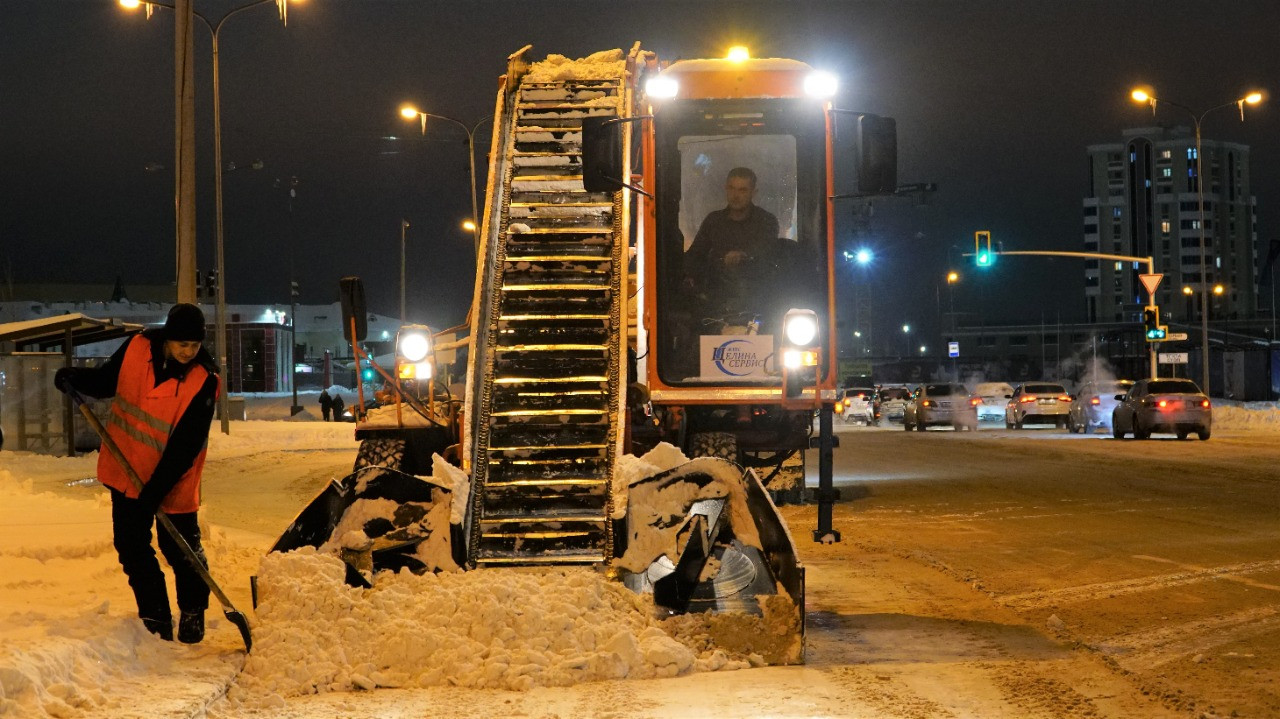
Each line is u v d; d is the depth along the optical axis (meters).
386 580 7.95
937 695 6.48
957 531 13.58
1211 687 6.63
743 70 12.59
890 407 55.31
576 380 9.72
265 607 7.32
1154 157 184.50
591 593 7.47
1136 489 18.16
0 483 16.47
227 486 19.73
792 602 7.79
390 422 11.90
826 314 12.52
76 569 9.36
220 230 33.72
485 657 6.91
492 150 11.71
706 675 6.96
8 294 104.75
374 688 6.64
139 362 7.08
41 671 5.67
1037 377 138.12
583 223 11.14
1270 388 62.94
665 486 8.45
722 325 12.57
